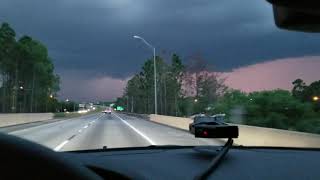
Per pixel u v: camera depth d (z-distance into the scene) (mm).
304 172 2287
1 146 1163
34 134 34875
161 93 133375
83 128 45562
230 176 2139
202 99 98125
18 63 150375
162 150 3219
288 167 2383
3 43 140750
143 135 33844
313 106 50281
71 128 45719
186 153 2887
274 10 1425
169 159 2639
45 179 1196
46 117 91688
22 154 1181
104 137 31234
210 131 2750
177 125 50031
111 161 2213
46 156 1218
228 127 2797
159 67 134625
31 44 156000
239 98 61719
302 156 2803
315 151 3141
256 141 23406
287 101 49375
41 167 1199
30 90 157250
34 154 1198
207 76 98250
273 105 49500
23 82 155250
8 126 51969
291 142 18938
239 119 49875
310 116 48594
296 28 1405
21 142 1212
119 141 27578
